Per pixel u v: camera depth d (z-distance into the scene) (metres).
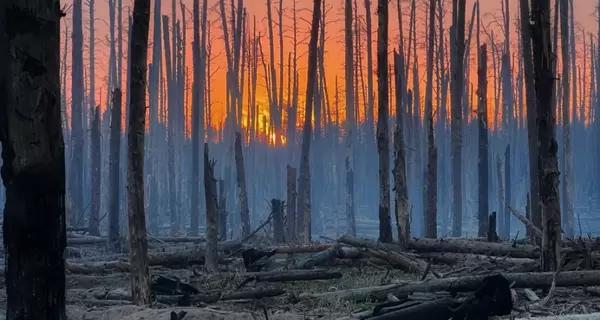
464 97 38.81
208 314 9.26
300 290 12.18
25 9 4.34
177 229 30.94
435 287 9.96
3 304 11.11
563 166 28.83
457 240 15.91
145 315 9.30
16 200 4.38
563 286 10.91
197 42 31.00
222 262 15.88
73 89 30.36
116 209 20.59
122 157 36.06
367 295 10.47
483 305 7.98
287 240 21.59
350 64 32.69
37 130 4.39
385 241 16.86
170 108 36.97
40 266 4.42
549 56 11.98
